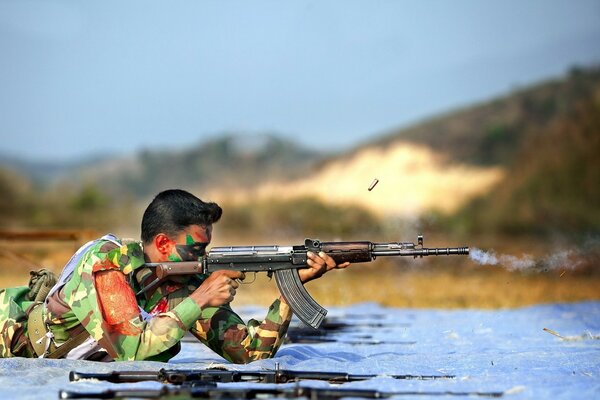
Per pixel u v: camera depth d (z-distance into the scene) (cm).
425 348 1792
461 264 4906
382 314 2722
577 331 2108
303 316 1402
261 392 1131
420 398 1141
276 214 9038
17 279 3834
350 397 1124
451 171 12500
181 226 1441
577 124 8200
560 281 3975
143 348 1391
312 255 1402
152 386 1205
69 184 10912
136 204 9706
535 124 13638
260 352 1461
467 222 8012
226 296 1408
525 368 1430
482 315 2584
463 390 1189
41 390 1170
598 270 4147
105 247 1430
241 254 1412
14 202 9488
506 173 9456
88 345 1459
